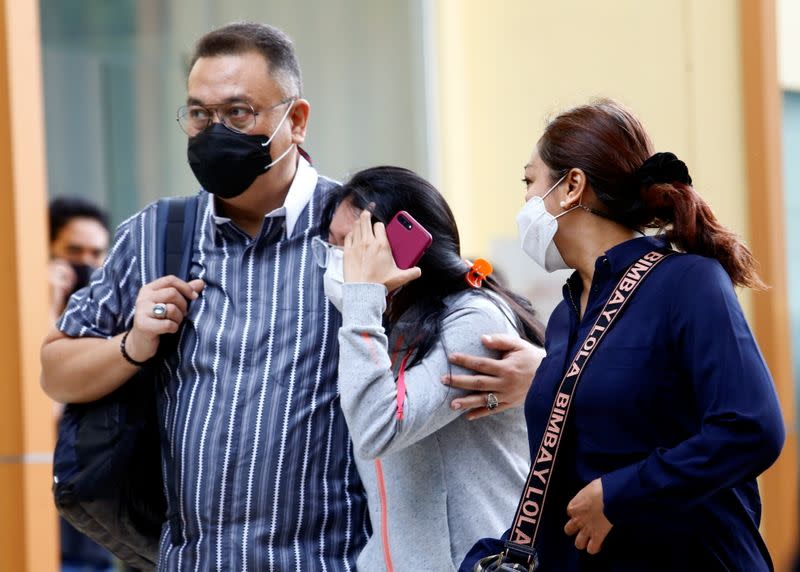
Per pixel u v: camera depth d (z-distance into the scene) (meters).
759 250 16.22
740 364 6.46
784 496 16.12
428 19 18.30
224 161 8.48
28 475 12.80
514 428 8.38
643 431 6.73
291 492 8.35
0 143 12.90
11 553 12.73
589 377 6.84
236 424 8.39
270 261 8.71
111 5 18.31
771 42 16.36
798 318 16.77
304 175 8.91
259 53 8.62
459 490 8.15
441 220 8.30
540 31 17.98
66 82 18.22
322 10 18.66
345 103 18.66
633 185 7.12
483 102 18.53
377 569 8.13
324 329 8.52
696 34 16.66
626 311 6.87
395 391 7.64
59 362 8.91
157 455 8.98
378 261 7.83
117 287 9.06
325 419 8.45
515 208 18.23
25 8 13.05
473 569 7.15
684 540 6.77
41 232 13.14
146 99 18.39
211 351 8.55
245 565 8.30
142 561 9.37
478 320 8.06
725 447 6.36
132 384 8.92
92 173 18.31
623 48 17.25
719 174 16.52
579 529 6.71
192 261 8.88
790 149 16.81
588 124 7.21
